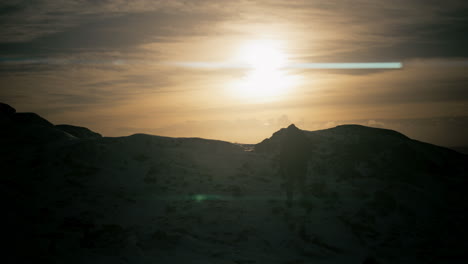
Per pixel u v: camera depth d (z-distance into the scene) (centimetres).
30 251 607
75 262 577
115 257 601
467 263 622
